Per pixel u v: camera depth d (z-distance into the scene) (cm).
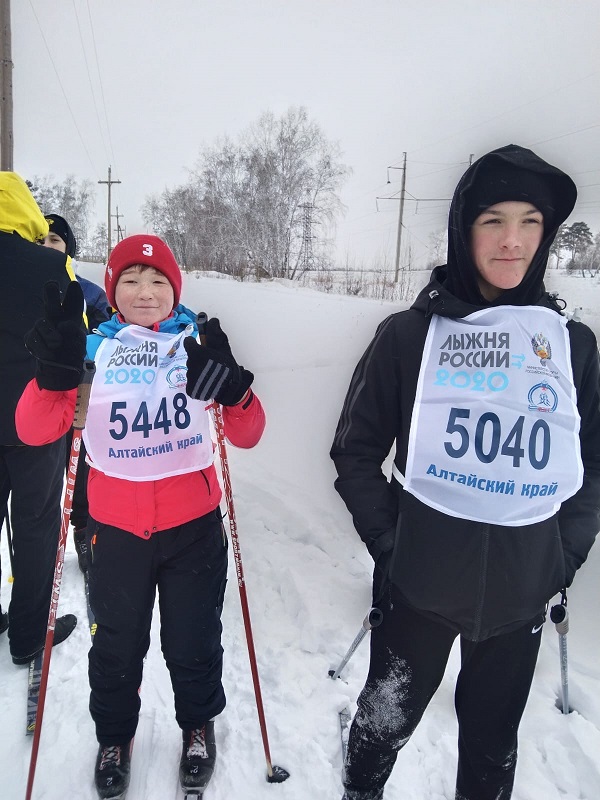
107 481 149
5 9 804
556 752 176
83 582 263
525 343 116
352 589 261
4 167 830
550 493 113
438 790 165
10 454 189
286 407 462
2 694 196
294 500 342
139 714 188
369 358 129
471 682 125
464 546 112
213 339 139
